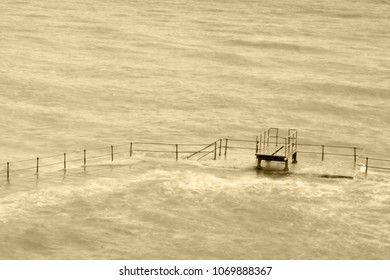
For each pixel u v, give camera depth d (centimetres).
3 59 14838
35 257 4659
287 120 10606
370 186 5728
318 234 5000
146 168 6272
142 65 15075
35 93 11756
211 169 6119
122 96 11969
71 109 10888
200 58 16275
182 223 5172
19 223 5106
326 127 10269
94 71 14150
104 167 6350
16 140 8875
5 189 5781
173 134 9475
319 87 13125
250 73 14462
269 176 5906
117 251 4753
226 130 9800
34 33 18862
